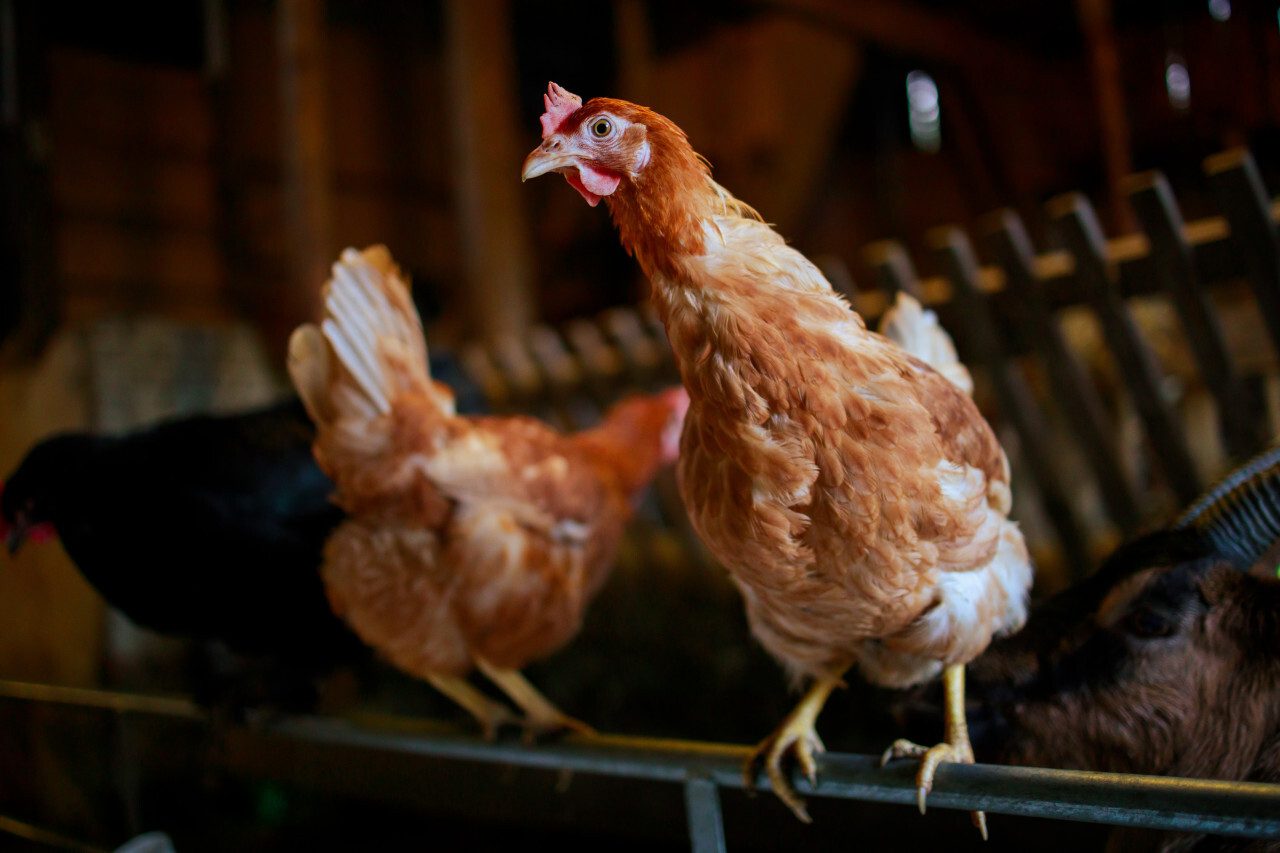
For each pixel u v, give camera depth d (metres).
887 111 9.51
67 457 2.40
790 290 1.33
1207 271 2.99
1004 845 2.20
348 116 9.21
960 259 3.56
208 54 7.82
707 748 1.71
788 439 1.30
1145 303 4.18
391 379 2.12
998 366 3.57
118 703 2.49
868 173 9.77
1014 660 1.66
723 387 1.29
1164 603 1.55
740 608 4.71
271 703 2.51
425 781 2.80
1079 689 1.62
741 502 1.35
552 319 9.77
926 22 7.84
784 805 2.37
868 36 7.66
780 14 8.16
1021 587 1.57
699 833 1.70
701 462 1.43
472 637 2.13
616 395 5.02
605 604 5.15
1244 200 2.82
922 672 1.59
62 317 5.65
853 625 1.49
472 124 6.47
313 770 2.80
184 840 2.91
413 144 9.66
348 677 4.54
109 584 2.46
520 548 2.12
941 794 1.39
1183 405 4.06
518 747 1.98
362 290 2.11
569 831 3.21
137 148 8.15
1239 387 3.03
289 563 2.40
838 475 1.30
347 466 2.10
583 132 1.33
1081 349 4.50
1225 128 5.71
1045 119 8.15
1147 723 1.57
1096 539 3.93
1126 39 6.47
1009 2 7.97
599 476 2.48
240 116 8.58
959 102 8.31
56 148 7.70
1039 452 3.62
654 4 9.21
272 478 2.39
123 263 8.03
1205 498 1.71
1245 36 5.50
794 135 8.31
